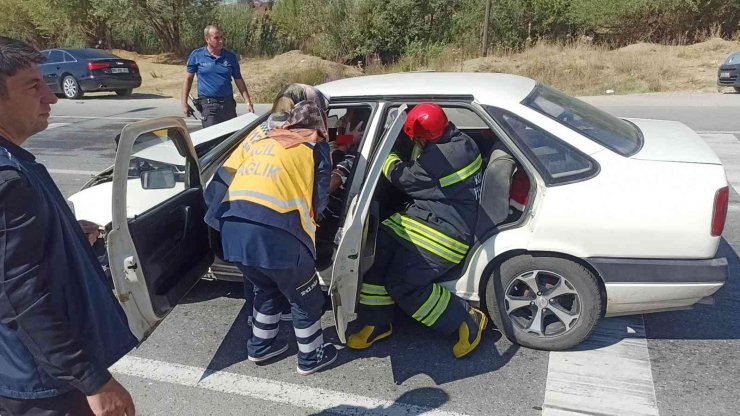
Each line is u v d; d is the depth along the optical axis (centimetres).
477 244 334
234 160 314
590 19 2141
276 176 292
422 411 297
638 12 2073
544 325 342
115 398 175
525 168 325
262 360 342
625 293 320
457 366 333
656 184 310
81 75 1648
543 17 2231
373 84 368
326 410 302
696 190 307
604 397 301
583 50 1970
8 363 172
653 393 302
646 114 1098
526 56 2019
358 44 2386
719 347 341
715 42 1881
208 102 731
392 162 334
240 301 421
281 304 337
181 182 334
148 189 320
